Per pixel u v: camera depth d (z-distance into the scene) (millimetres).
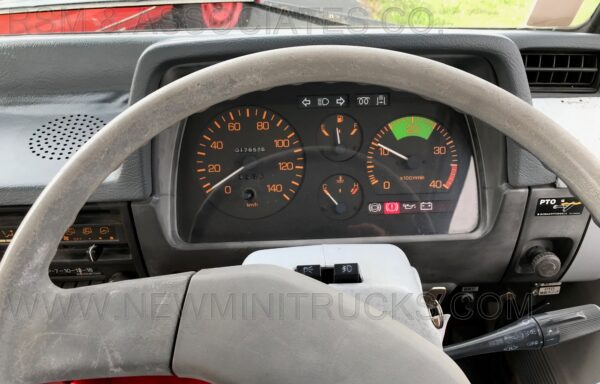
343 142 1368
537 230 1301
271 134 1355
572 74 1474
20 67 1435
